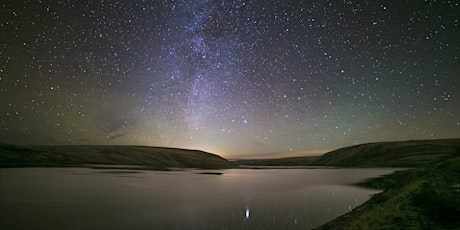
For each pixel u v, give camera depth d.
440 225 9.35
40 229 13.98
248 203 22.06
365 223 10.56
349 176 54.94
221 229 14.41
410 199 12.46
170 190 29.66
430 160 103.19
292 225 15.27
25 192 25.81
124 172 56.69
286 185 36.78
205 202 22.28
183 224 15.29
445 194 12.78
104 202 21.44
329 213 18.44
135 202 21.73
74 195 24.47
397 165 103.88
